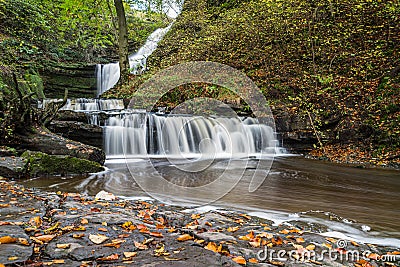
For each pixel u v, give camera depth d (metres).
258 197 4.43
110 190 4.82
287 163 7.51
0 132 6.32
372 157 7.80
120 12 14.38
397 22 10.19
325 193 4.85
